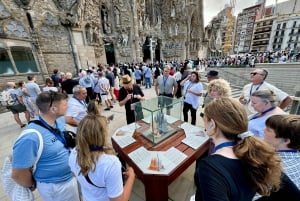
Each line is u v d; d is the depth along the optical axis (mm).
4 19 8758
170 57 28719
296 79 12109
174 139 2189
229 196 626
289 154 1021
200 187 707
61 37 11688
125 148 2031
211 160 726
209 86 2396
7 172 1360
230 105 771
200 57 36094
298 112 2951
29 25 9953
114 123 4801
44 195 1389
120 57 19828
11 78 9133
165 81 4066
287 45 51188
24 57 9789
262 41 57531
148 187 1671
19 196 1341
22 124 4754
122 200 1030
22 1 9430
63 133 1577
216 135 836
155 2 25812
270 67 13789
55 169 1367
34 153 1231
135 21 20188
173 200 2115
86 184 1040
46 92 1401
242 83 11641
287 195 868
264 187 661
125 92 3426
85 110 2729
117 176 979
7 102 4465
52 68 11344
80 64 13000
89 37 14008
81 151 965
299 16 46969
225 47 52406
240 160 705
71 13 11906
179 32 28141
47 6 10695
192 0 29047
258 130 1828
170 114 2662
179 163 1729
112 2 17859
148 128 2355
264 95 1796
